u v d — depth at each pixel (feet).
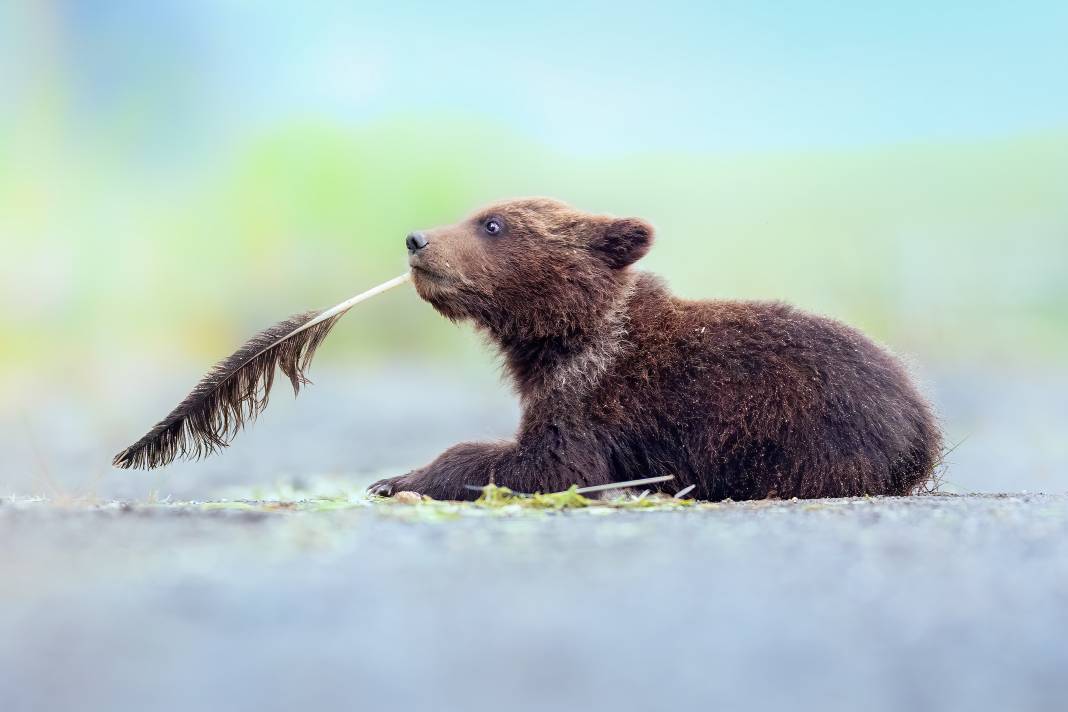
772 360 39.50
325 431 98.78
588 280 41.91
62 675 17.07
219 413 38.96
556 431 40.11
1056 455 75.56
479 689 16.79
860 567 23.82
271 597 20.97
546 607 20.65
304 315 40.60
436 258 42.06
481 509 32.48
